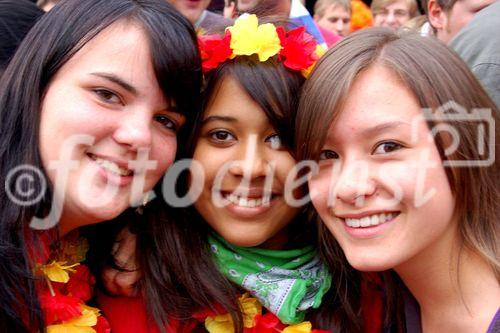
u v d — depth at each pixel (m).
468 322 0.85
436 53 0.84
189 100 0.90
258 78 0.90
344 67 0.84
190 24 0.89
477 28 1.20
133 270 0.95
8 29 0.95
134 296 0.95
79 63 0.84
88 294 0.93
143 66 0.84
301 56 0.92
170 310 0.93
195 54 0.88
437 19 1.45
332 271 0.97
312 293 0.96
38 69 0.84
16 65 0.86
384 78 0.83
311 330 0.95
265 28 0.92
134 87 0.84
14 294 0.83
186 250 0.95
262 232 0.95
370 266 0.84
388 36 0.86
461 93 0.83
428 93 0.82
